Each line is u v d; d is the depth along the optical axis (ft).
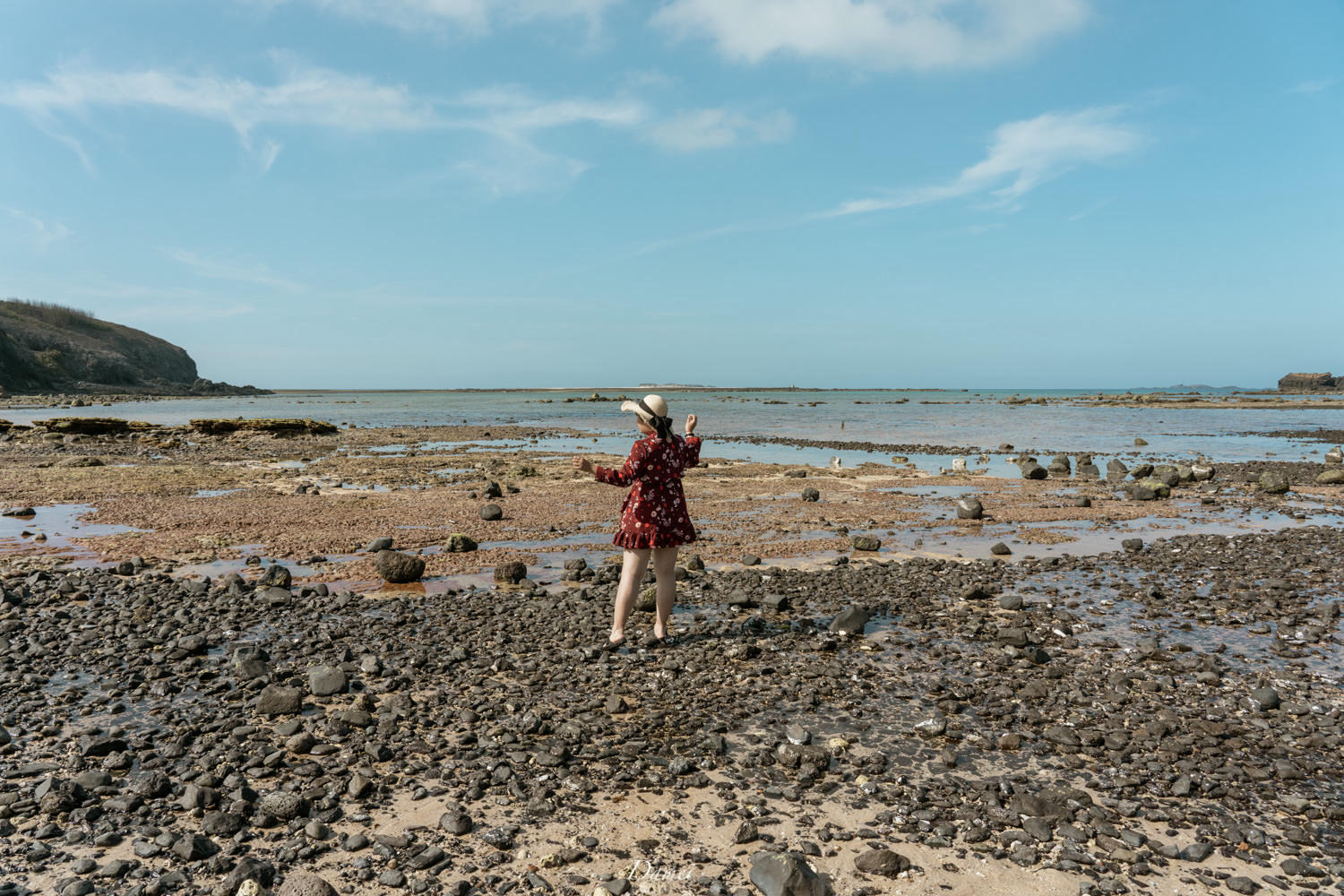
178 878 12.01
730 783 15.30
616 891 11.80
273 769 15.55
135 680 20.74
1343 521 51.06
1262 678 21.40
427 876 12.19
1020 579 33.60
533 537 43.62
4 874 12.14
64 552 38.63
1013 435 143.64
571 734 17.24
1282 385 488.85
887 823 13.88
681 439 23.81
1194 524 49.52
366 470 80.33
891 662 22.75
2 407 308.40
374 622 26.48
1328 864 12.63
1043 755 16.69
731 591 29.48
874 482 70.79
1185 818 14.08
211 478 71.26
